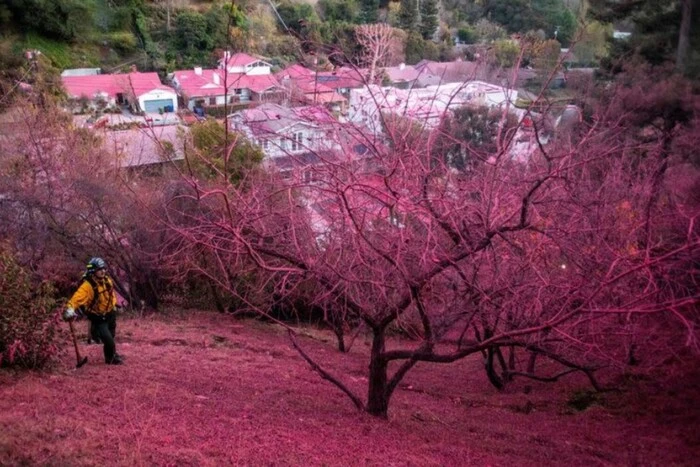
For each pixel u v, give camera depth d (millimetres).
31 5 37250
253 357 11594
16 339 7840
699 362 10188
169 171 15477
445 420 8664
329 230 7578
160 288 17344
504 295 7410
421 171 6895
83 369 8508
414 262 7074
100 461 5023
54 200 14844
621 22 21547
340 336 13617
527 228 6582
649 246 6105
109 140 20812
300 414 7660
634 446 8000
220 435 6207
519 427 8766
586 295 7129
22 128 16531
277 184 7863
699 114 15117
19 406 6293
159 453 5352
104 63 38625
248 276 12969
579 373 11781
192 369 9625
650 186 10164
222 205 9602
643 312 6145
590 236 8578
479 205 6938
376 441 6855
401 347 14453
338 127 7578
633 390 10211
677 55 19266
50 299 8484
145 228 14391
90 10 39906
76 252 15156
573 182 8258
